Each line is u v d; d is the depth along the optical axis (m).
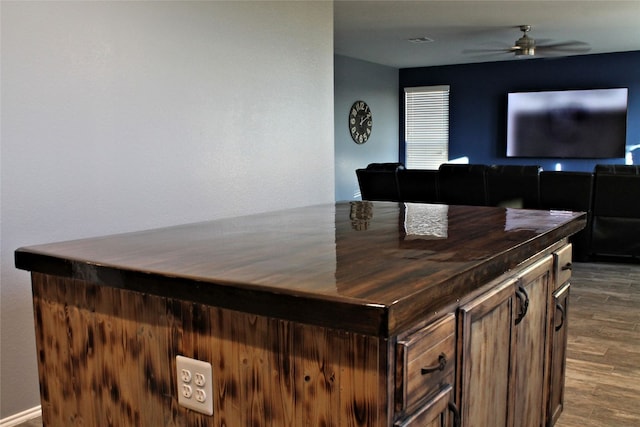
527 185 5.37
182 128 3.07
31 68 2.37
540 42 7.52
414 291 0.93
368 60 8.88
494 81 9.24
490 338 1.38
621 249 5.32
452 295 1.04
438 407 1.10
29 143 2.38
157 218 2.96
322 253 1.27
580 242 5.46
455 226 1.72
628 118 8.38
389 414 0.93
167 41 2.95
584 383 2.80
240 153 3.46
